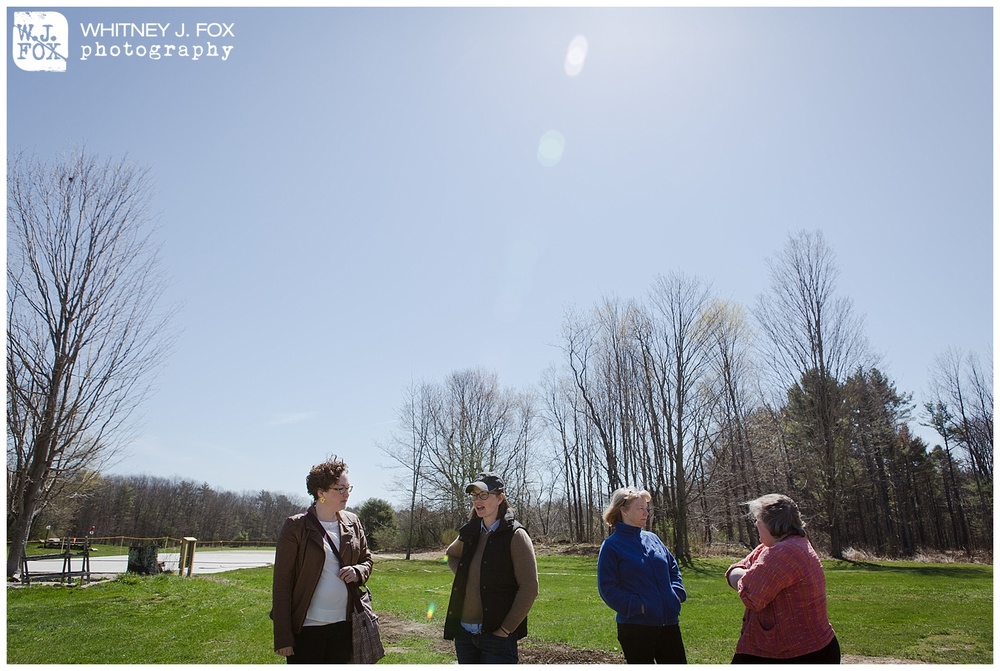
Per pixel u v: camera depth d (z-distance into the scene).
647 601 4.17
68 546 17.94
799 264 32.22
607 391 33.44
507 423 45.25
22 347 14.52
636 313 32.25
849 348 31.14
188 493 73.94
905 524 44.16
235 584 15.94
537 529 49.78
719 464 30.45
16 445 14.35
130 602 11.95
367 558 4.33
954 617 10.10
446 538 43.16
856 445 36.62
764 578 3.64
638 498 4.53
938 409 46.31
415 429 42.50
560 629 9.45
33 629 9.20
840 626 9.43
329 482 4.12
